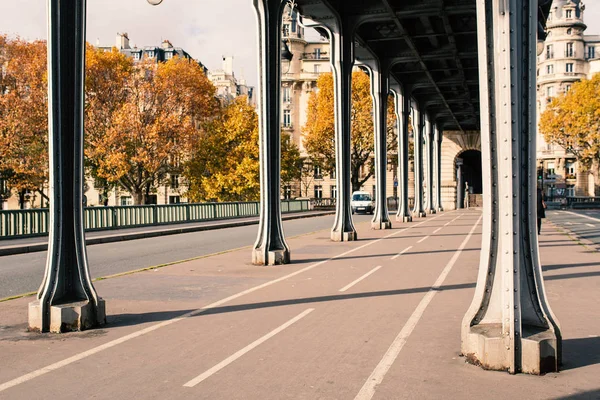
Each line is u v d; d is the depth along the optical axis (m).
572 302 8.78
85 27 7.40
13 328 7.35
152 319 7.82
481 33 5.64
